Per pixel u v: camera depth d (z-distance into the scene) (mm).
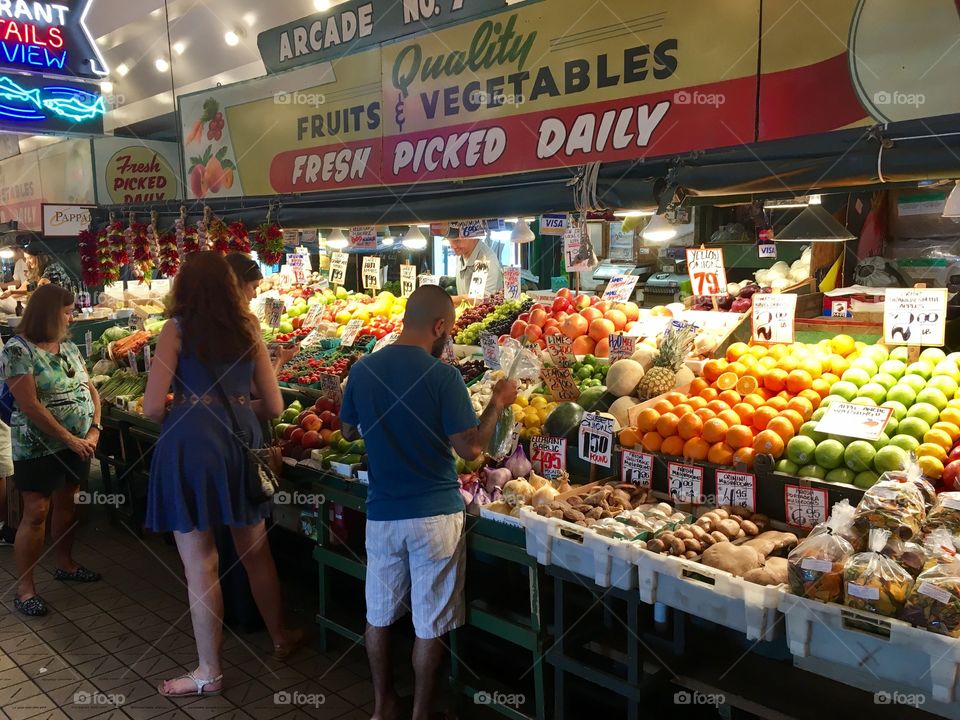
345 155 4652
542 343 4266
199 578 3312
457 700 3186
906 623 2012
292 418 4422
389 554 2895
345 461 3576
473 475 3324
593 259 3666
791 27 2777
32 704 3326
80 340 7176
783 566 2371
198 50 8586
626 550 2553
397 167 4355
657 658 2805
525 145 3697
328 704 3301
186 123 5961
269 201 5164
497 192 3725
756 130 2918
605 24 3312
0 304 9234
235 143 5500
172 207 6094
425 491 2852
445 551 2873
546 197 3496
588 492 3080
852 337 3678
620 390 3500
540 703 2963
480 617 3104
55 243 10773
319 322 5914
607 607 3020
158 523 3227
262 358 3387
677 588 2453
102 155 7551
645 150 3260
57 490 4418
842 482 2613
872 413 2689
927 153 2441
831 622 2139
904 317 3025
